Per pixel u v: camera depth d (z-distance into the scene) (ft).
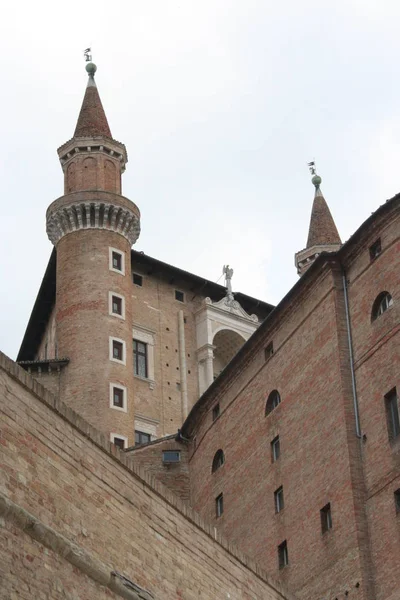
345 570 149.69
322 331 167.53
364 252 163.63
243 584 104.12
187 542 96.12
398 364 151.43
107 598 83.20
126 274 260.83
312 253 272.31
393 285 155.84
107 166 272.51
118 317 253.65
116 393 245.24
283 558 165.99
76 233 261.03
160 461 203.51
